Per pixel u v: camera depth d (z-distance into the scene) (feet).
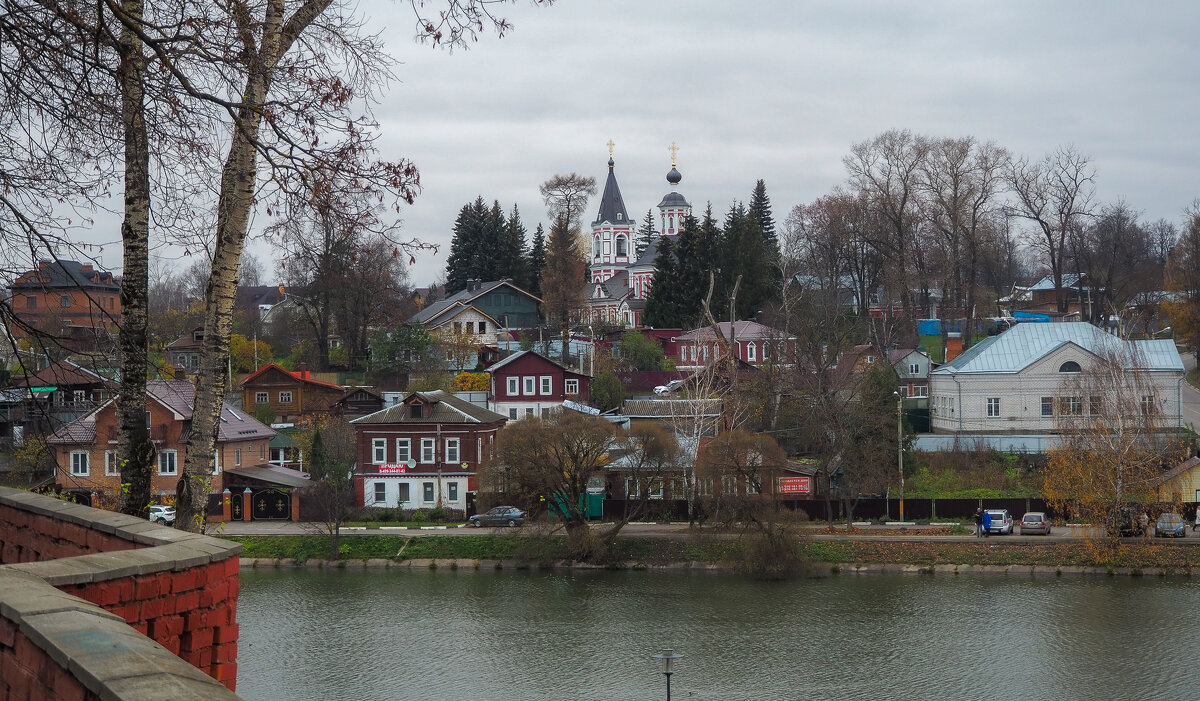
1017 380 278.67
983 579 194.70
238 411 255.29
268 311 473.67
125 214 51.26
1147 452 203.00
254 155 50.60
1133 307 430.20
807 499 235.40
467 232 535.19
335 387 306.35
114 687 15.21
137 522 31.37
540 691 136.56
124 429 51.96
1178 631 159.74
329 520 212.02
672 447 209.46
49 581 23.41
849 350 315.78
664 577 197.98
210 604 27.50
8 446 65.46
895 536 210.18
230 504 230.27
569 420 206.08
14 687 19.10
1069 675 141.59
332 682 139.95
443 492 241.96
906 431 239.50
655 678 141.28
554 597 183.21
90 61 42.96
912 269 418.31
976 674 142.41
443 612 173.58
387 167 46.98
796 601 180.24
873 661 147.95
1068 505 204.03
